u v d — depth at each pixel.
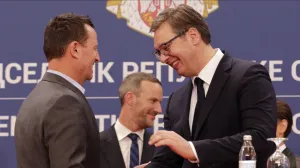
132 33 4.80
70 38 2.76
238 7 4.76
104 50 4.80
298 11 4.73
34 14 4.82
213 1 4.77
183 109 3.01
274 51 4.73
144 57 4.79
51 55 2.78
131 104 4.16
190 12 2.85
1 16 4.82
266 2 4.75
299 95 4.70
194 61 2.87
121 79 4.78
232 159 2.66
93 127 2.68
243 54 4.74
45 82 2.73
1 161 4.77
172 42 2.82
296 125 4.69
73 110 2.59
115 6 4.81
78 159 2.52
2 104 4.78
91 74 2.85
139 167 3.13
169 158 3.09
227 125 2.83
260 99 2.76
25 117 2.65
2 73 4.80
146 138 4.20
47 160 2.58
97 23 4.80
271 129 2.72
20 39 4.81
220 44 4.76
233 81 2.83
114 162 4.08
